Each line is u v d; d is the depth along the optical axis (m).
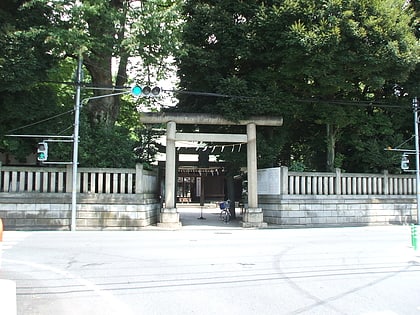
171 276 8.76
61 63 23.42
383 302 6.79
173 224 20.27
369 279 8.47
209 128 24.72
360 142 23.88
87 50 18.53
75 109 19.14
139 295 7.25
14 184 19.33
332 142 24.00
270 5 21.11
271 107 21.05
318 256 11.29
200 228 20.41
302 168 24.05
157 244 13.90
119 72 23.09
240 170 25.41
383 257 11.15
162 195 25.50
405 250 12.41
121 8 20.30
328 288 7.70
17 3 18.94
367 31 19.28
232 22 20.69
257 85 21.64
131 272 9.17
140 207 19.77
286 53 19.88
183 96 24.14
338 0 19.14
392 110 24.41
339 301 6.83
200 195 41.81
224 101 20.88
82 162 20.11
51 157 20.05
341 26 18.98
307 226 21.72
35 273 9.12
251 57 21.16
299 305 6.61
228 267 9.71
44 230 19.00
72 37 17.41
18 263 10.31
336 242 14.44
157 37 18.48
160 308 6.49
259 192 24.20
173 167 20.86
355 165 25.56
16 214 18.97
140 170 19.97
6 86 17.80
